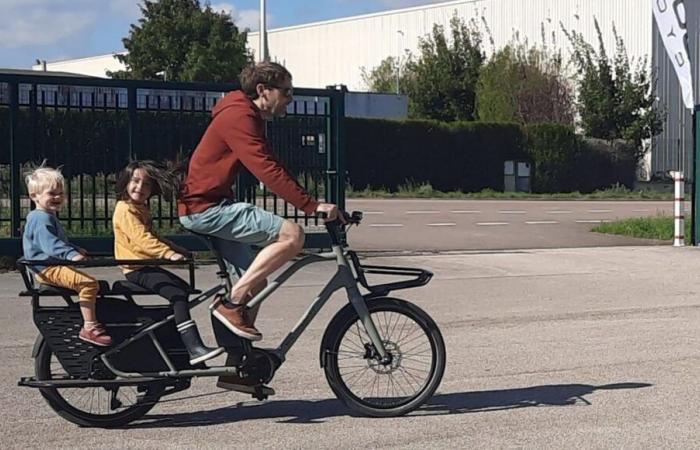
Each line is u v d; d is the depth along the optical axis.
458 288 12.90
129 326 6.37
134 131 14.75
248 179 15.14
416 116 55.41
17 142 14.18
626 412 6.89
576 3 54.28
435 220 24.50
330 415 6.81
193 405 7.07
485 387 7.61
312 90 15.78
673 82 51.81
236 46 51.38
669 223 21.45
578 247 18.28
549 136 43.09
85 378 6.36
